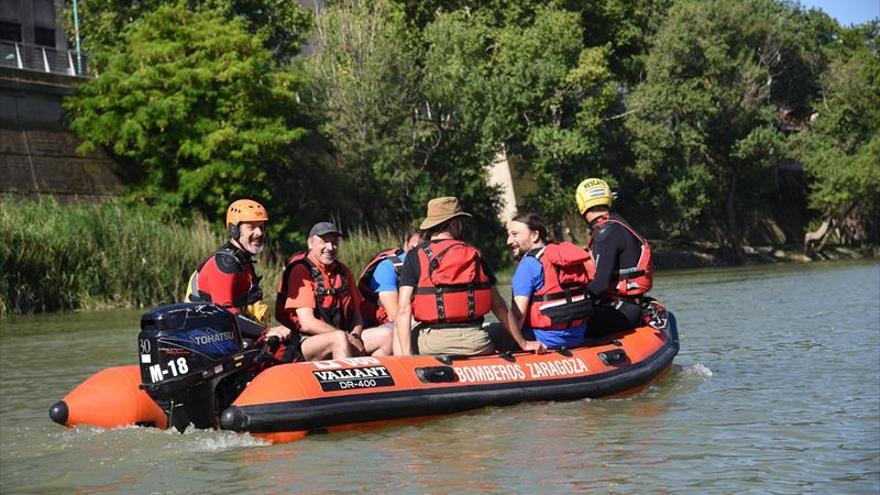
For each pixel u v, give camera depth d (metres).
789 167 62.72
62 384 10.36
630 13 51.94
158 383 6.76
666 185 48.78
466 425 7.15
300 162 37.03
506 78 42.25
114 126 32.06
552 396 7.94
